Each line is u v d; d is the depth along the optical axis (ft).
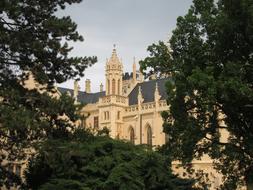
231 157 124.98
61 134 105.50
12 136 100.53
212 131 122.72
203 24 123.34
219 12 121.80
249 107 115.85
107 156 105.70
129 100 360.48
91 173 104.01
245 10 109.60
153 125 319.27
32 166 112.06
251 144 114.52
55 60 110.42
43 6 110.73
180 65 122.31
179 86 117.70
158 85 349.20
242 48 117.08
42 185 104.42
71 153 99.66
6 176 110.93
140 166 105.50
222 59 119.44
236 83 106.73
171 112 123.75
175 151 124.88
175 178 113.09
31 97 103.71
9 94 98.02
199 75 110.73
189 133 121.60
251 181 121.60
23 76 112.27
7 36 100.94
